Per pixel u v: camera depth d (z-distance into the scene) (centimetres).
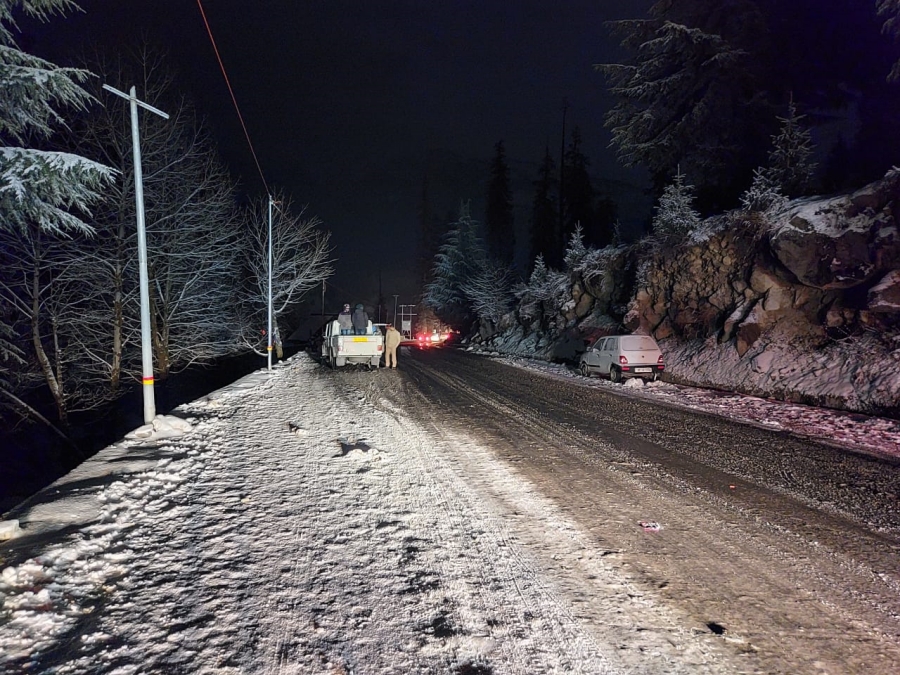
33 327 1795
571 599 417
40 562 439
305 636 359
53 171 845
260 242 2966
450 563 472
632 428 1090
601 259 2888
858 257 1559
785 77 2370
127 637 352
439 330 6725
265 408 1233
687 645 361
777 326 1759
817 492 695
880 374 1358
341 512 584
